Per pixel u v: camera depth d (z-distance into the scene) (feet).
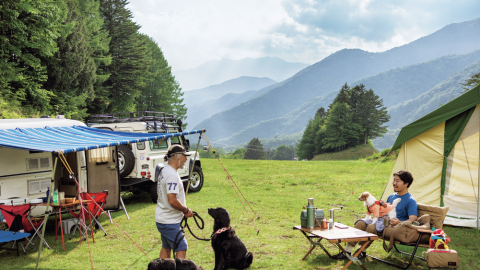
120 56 118.93
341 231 16.33
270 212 29.58
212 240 15.42
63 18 68.80
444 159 24.93
